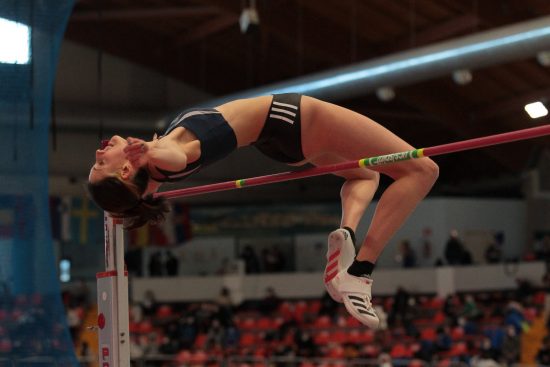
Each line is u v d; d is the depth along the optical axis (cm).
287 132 344
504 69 1692
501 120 1942
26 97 428
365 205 374
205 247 2227
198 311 1828
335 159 380
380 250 353
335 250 350
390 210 352
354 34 1734
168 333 1777
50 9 439
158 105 2148
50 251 419
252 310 2003
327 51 1769
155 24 2006
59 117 1981
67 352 412
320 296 1991
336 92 1504
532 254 2014
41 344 410
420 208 2080
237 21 1800
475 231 2092
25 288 413
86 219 2019
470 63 1333
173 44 2056
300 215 2205
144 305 1977
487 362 1409
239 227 2222
